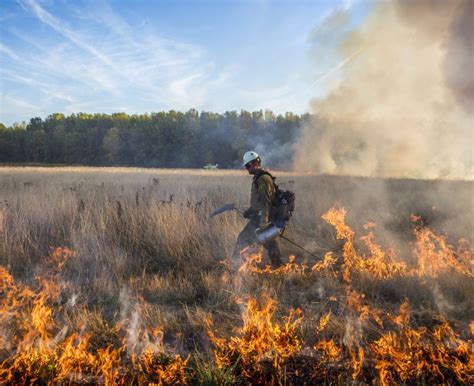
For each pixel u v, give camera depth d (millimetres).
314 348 2717
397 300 3627
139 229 5805
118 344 2781
